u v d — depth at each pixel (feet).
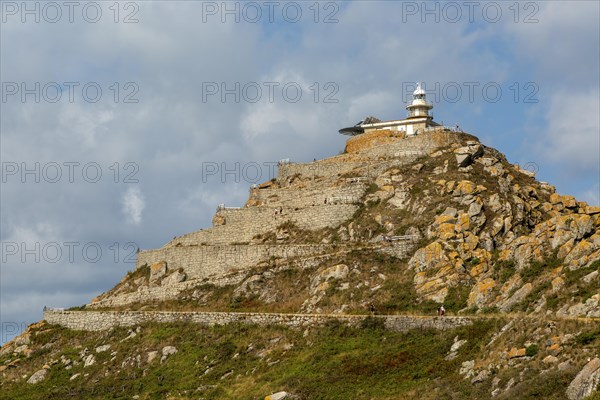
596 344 367.25
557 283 437.99
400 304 495.00
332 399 417.28
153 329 541.75
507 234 529.04
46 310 599.16
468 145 603.26
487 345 411.34
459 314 467.52
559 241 475.72
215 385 469.98
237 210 641.40
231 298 554.87
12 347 580.71
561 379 356.79
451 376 401.08
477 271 499.51
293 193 644.27
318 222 595.88
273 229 611.47
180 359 506.48
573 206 567.59
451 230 531.50
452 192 565.12
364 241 565.12
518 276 468.34
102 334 561.84
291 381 443.73
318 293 523.29
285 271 556.92
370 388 418.10
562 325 387.96
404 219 568.00
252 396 442.91
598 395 337.72
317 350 468.34
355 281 523.29
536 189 589.32
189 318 536.42
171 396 471.62
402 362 431.84
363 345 464.24
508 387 370.32
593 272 432.66
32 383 532.32
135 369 511.81
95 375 519.19
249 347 494.59
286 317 505.25
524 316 419.13
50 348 566.77
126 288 628.69
